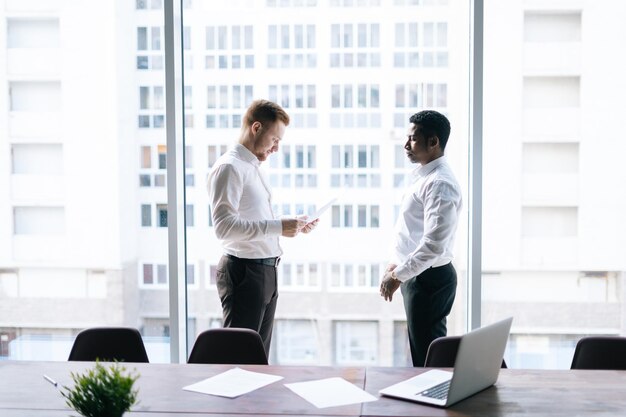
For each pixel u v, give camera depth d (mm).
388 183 3697
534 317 3670
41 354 3908
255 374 2330
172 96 3590
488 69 3543
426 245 2867
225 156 3033
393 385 2189
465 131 3625
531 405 2000
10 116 3748
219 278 3129
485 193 3611
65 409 1999
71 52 3688
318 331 3840
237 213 2984
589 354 2600
